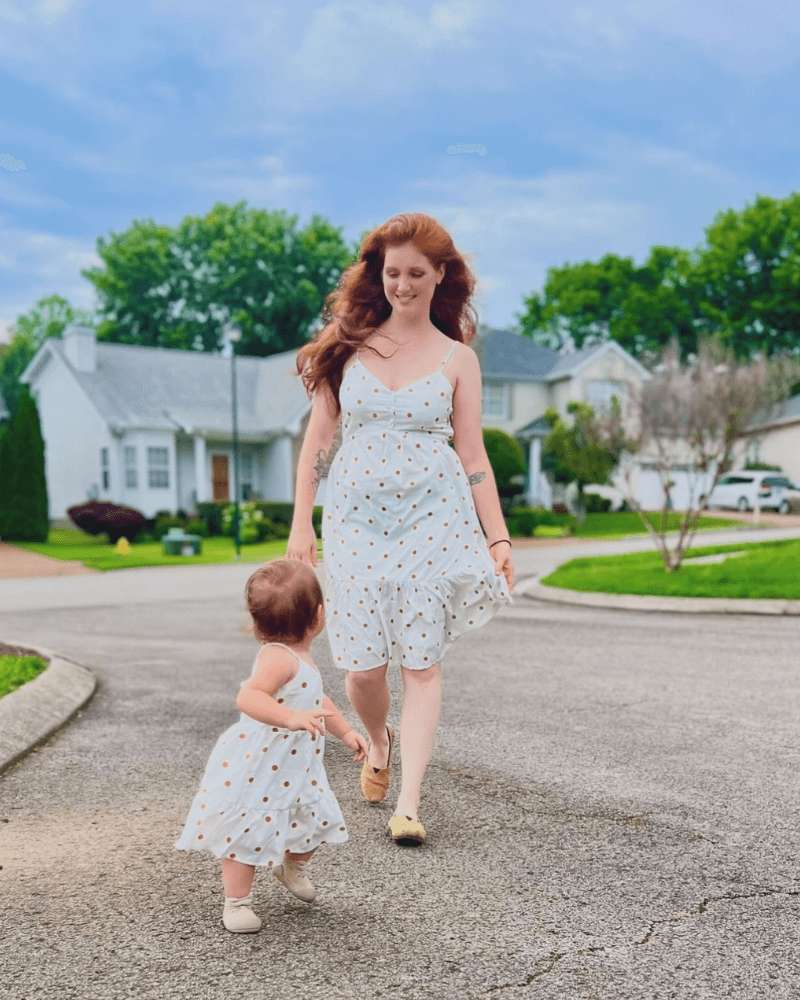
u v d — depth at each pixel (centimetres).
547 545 2322
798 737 414
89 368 3234
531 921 226
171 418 3184
